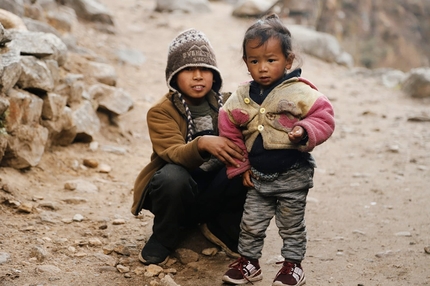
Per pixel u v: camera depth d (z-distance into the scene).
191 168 3.06
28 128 4.33
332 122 2.72
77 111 5.12
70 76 5.33
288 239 2.92
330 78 10.27
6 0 6.00
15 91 4.26
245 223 2.93
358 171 5.47
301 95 2.75
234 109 2.85
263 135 2.79
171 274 3.16
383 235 3.86
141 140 5.89
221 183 3.15
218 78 3.26
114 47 9.09
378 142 6.52
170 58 3.14
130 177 4.81
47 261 3.16
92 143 5.27
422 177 5.26
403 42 39.53
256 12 13.09
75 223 3.72
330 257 3.48
